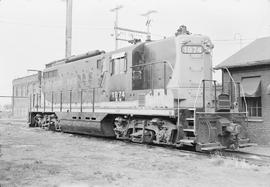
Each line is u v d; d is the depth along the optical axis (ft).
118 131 46.70
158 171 26.02
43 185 21.25
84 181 22.41
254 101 47.37
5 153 34.37
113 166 27.84
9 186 20.89
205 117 35.12
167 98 37.76
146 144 43.29
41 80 72.13
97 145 42.27
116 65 47.39
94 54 55.11
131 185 21.49
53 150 37.19
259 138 45.52
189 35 39.63
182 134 36.19
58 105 62.39
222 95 37.99
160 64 41.29
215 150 37.55
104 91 49.52
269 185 22.06
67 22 99.04
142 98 41.73
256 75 45.98
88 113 51.96
